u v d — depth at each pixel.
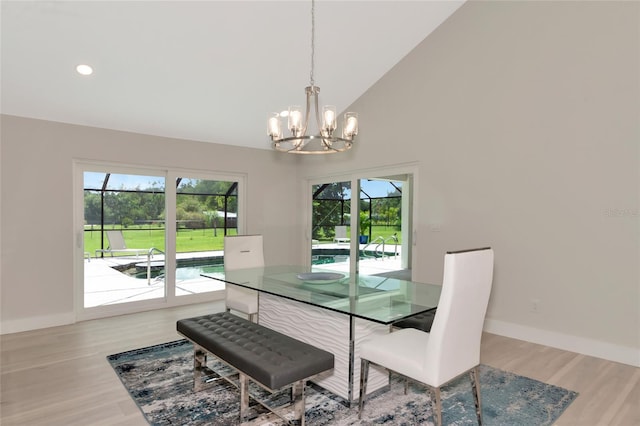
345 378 2.44
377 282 3.02
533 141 3.54
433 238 4.34
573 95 3.30
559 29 3.38
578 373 2.85
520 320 3.65
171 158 4.90
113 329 3.94
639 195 2.98
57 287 4.09
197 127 4.85
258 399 2.41
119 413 2.27
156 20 3.16
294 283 2.97
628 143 3.02
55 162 4.07
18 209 3.87
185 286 5.12
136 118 4.39
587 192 3.23
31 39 3.09
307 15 3.52
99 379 2.73
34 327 3.94
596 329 3.20
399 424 2.15
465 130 4.03
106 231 4.50
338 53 4.17
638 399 2.44
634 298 3.01
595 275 3.20
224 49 3.65
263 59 3.93
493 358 3.15
